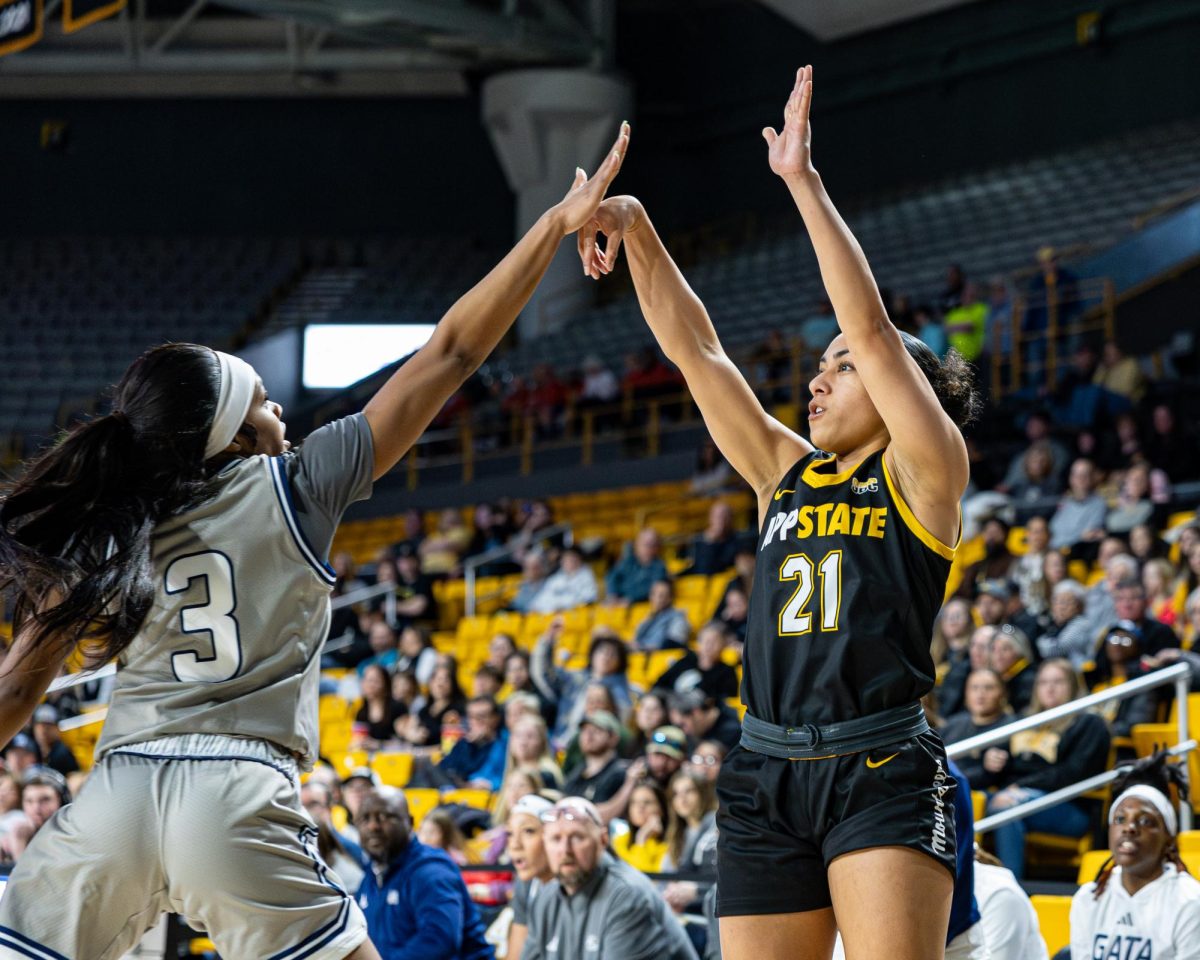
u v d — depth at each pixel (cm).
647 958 486
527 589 1284
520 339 2198
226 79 2411
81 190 2433
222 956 223
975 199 1973
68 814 222
